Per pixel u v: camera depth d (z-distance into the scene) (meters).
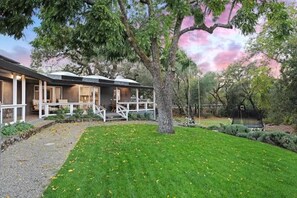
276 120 15.01
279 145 9.49
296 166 6.53
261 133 10.57
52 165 6.26
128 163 6.41
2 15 6.04
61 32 9.84
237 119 14.45
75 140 9.80
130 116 19.59
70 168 5.98
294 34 13.16
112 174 5.56
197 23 10.86
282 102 13.73
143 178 5.32
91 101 22.22
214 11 10.25
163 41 12.62
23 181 5.11
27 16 6.18
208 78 30.45
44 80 15.80
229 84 29.09
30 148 8.24
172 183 5.06
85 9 6.90
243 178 5.45
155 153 7.47
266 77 15.86
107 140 9.68
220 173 5.72
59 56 27.80
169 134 10.99
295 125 13.77
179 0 9.36
